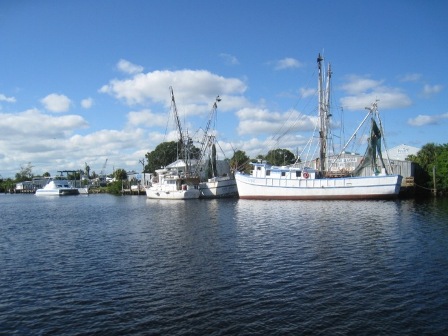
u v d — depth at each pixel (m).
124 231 45.38
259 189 87.38
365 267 25.98
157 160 194.38
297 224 45.41
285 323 17.53
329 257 28.77
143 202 100.00
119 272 26.53
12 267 28.86
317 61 86.56
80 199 135.38
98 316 18.92
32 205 106.19
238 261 28.33
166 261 29.09
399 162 89.62
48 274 26.64
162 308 19.67
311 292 21.34
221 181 104.50
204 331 16.94
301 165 101.69
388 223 44.47
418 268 25.59
